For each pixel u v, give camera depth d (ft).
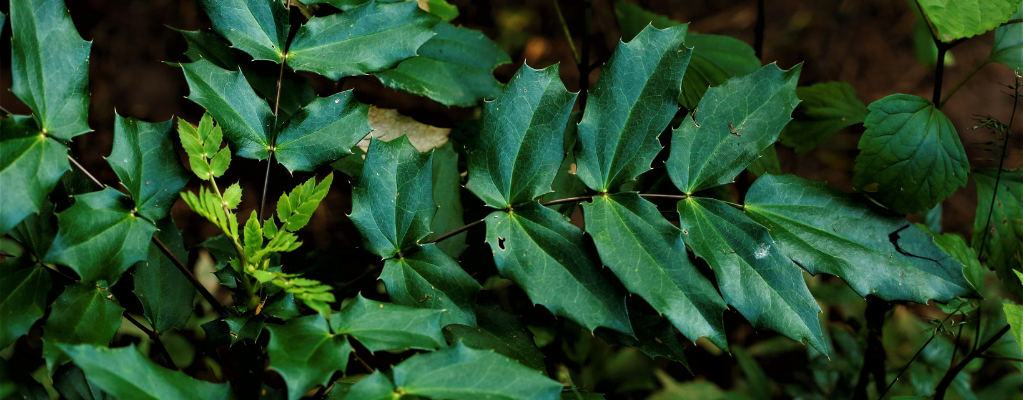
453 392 3.77
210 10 3.99
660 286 3.92
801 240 4.01
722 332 3.91
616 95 3.98
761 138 4.02
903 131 4.15
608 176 3.99
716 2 8.40
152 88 5.79
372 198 3.92
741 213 4.00
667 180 4.21
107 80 5.77
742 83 4.03
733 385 5.07
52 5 3.84
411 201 3.93
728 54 4.41
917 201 4.14
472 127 4.31
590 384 4.70
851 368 4.75
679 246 3.95
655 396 4.75
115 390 3.68
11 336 3.82
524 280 3.91
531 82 3.97
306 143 3.97
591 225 3.94
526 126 3.97
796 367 5.31
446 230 4.17
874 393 4.69
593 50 7.06
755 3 8.38
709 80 4.37
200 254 4.84
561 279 3.92
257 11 4.01
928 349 4.62
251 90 3.97
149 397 3.70
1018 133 6.90
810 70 7.71
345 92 4.00
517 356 3.95
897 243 4.01
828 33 8.07
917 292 3.98
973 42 7.82
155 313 3.99
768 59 7.84
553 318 4.43
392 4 4.07
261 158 3.95
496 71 6.84
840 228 4.02
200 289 3.97
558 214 3.95
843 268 3.99
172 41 6.09
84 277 3.77
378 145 3.93
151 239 3.90
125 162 3.84
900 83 7.55
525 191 3.96
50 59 3.84
